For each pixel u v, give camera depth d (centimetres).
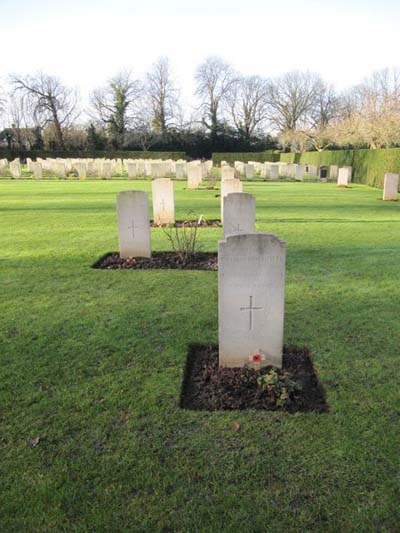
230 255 357
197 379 380
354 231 1081
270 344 382
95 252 849
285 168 3503
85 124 6266
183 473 268
